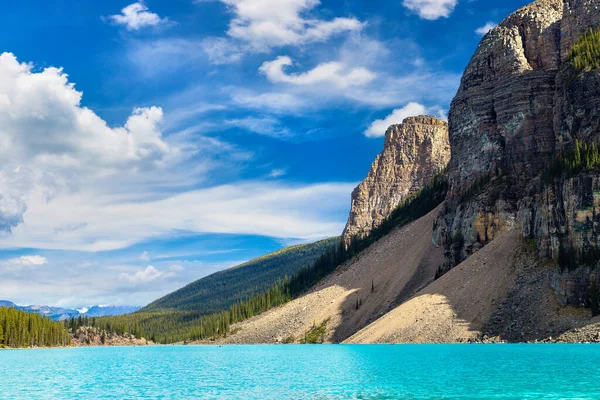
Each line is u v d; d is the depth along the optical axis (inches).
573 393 2652.6
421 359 4436.5
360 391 2920.8
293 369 4256.9
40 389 3447.3
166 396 3004.4
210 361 5634.8
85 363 5802.2
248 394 2972.4
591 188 6008.9
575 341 5132.9
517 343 5413.4
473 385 2955.2
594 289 5393.7
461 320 6038.4
